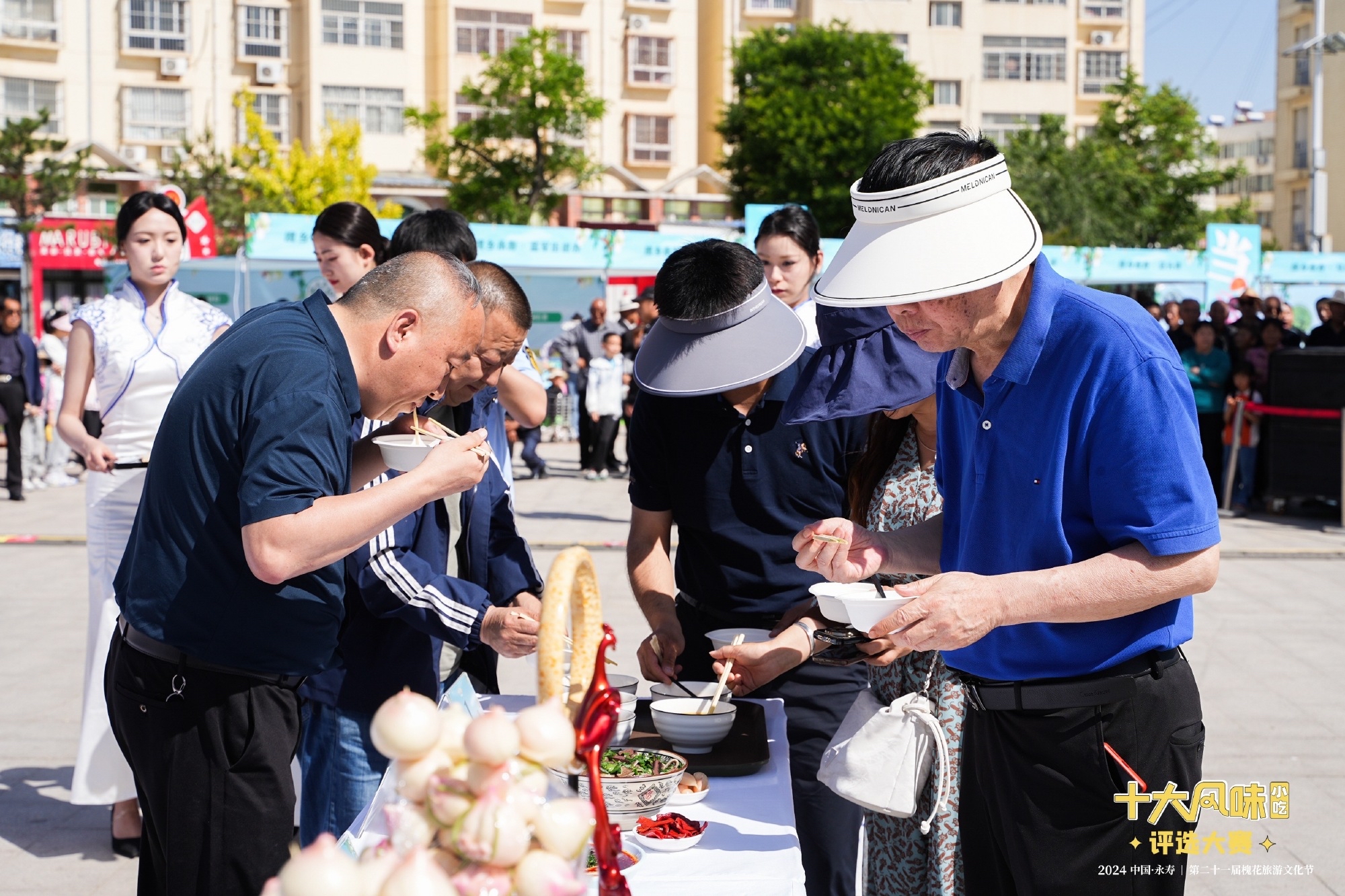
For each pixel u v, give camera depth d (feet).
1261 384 36.86
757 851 6.46
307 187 97.25
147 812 7.76
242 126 117.19
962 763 7.75
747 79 116.78
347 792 9.11
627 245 54.95
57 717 17.06
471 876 3.66
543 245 53.98
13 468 38.68
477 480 7.02
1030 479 6.74
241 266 50.52
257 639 7.21
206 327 12.96
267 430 6.63
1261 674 19.54
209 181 92.43
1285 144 158.40
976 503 7.10
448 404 9.65
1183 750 6.79
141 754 7.47
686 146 130.00
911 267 6.15
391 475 8.70
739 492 9.75
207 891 7.34
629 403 46.93
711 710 8.07
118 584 7.76
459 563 9.78
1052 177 100.37
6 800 14.08
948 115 141.38
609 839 4.50
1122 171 108.68
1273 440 36.17
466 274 7.31
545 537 31.71
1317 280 63.46
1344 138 147.13
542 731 3.84
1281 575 27.99
